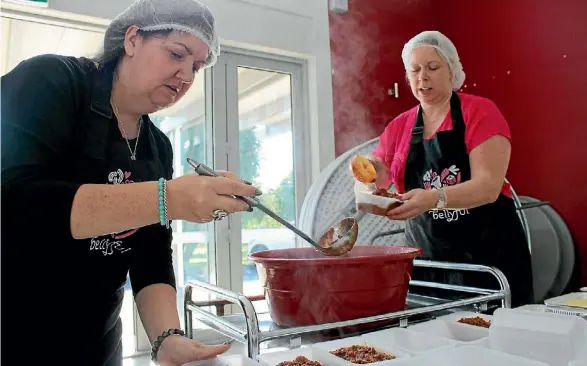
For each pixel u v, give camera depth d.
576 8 2.01
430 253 1.43
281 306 0.87
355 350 0.85
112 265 0.92
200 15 0.83
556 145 2.08
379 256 0.84
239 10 1.63
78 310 0.88
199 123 1.94
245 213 1.97
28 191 0.66
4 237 0.73
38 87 0.75
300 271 0.83
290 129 1.98
